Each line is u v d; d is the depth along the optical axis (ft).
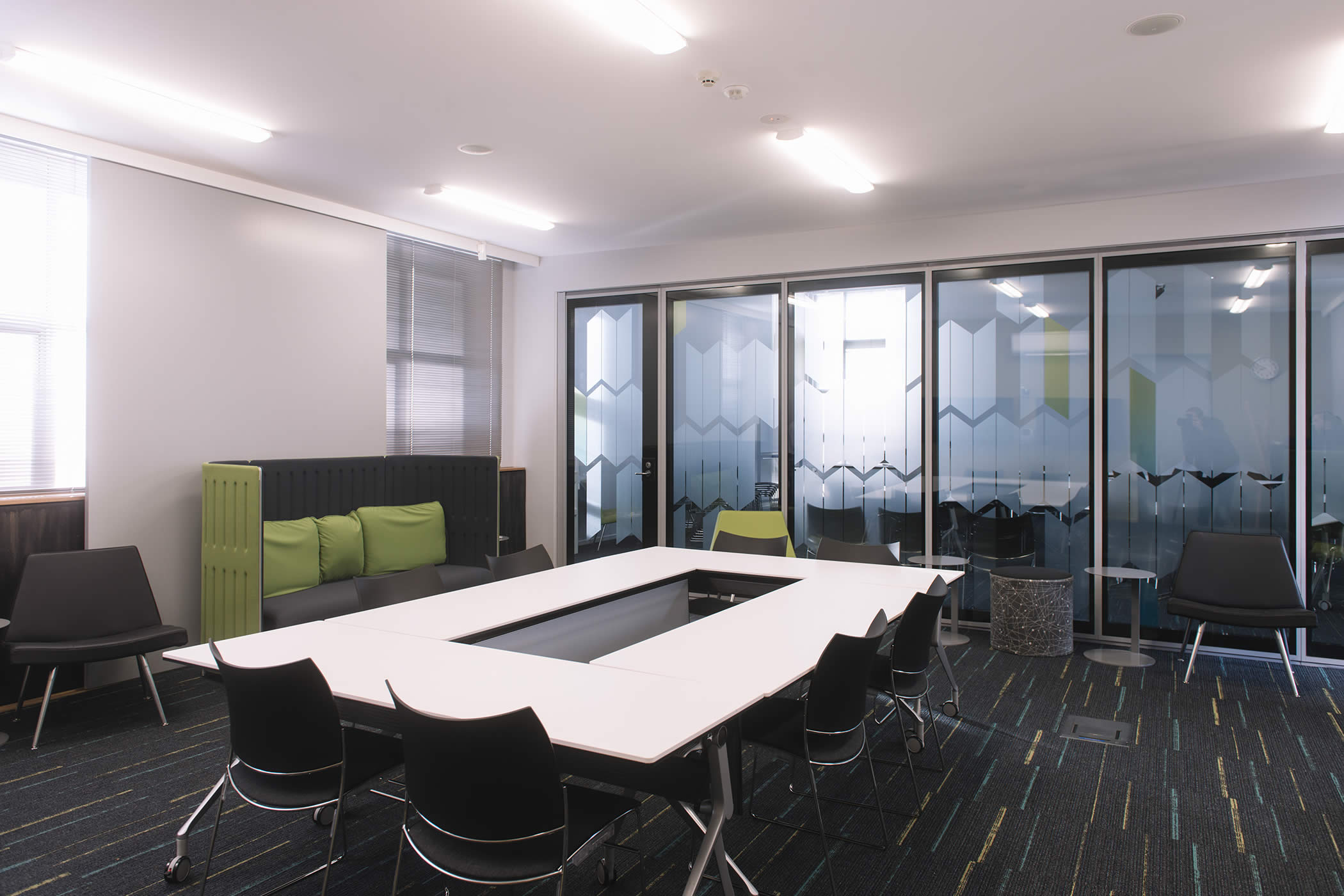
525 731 6.10
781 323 22.34
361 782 7.77
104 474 15.34
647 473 24.21
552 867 6.36
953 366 20.48
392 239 21.48
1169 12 10.18
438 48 11.27
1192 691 15.34
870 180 17.07
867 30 10.73
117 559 14.34
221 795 8.64
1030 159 15.71
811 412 22.08
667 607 14.19
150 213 15.93
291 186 17.71
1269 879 8.84
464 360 23.80
